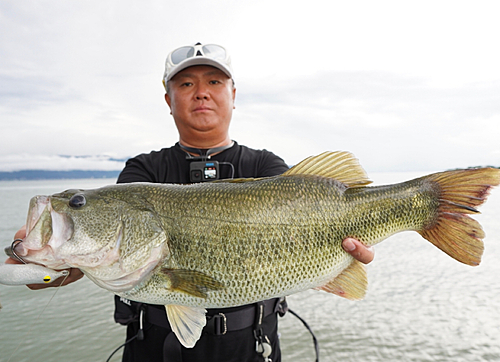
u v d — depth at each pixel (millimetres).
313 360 5105
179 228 1951
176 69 2709
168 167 2717
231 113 2938
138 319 2402
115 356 5141
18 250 1825
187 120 2754
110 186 2129
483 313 6480
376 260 10258
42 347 5262
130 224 1978
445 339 5613
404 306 6910
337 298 7375
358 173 2219
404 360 5086
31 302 6930
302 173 2170
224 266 1921
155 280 1947
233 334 2307
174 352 2270
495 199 29234
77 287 7898
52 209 1905
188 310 2039
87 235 1929
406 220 2197
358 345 5527
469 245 2080
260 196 2014
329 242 2051
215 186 2064
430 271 9102
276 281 1970
